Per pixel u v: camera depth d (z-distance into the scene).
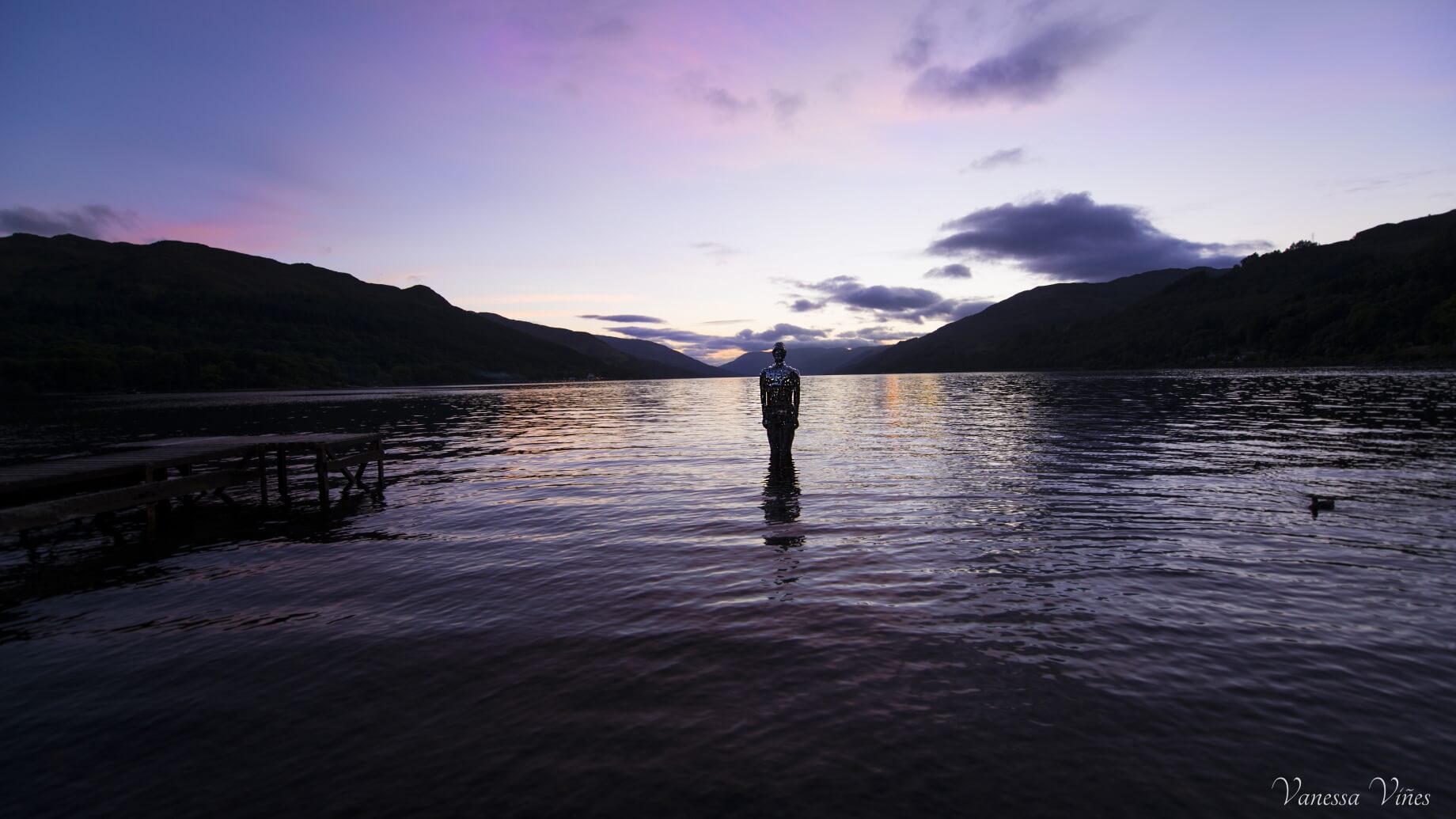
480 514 14.65
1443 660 6.35
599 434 35.69
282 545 12.44
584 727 5.35
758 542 11.32
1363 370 112.31
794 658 6.59
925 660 6.48
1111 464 19.25
